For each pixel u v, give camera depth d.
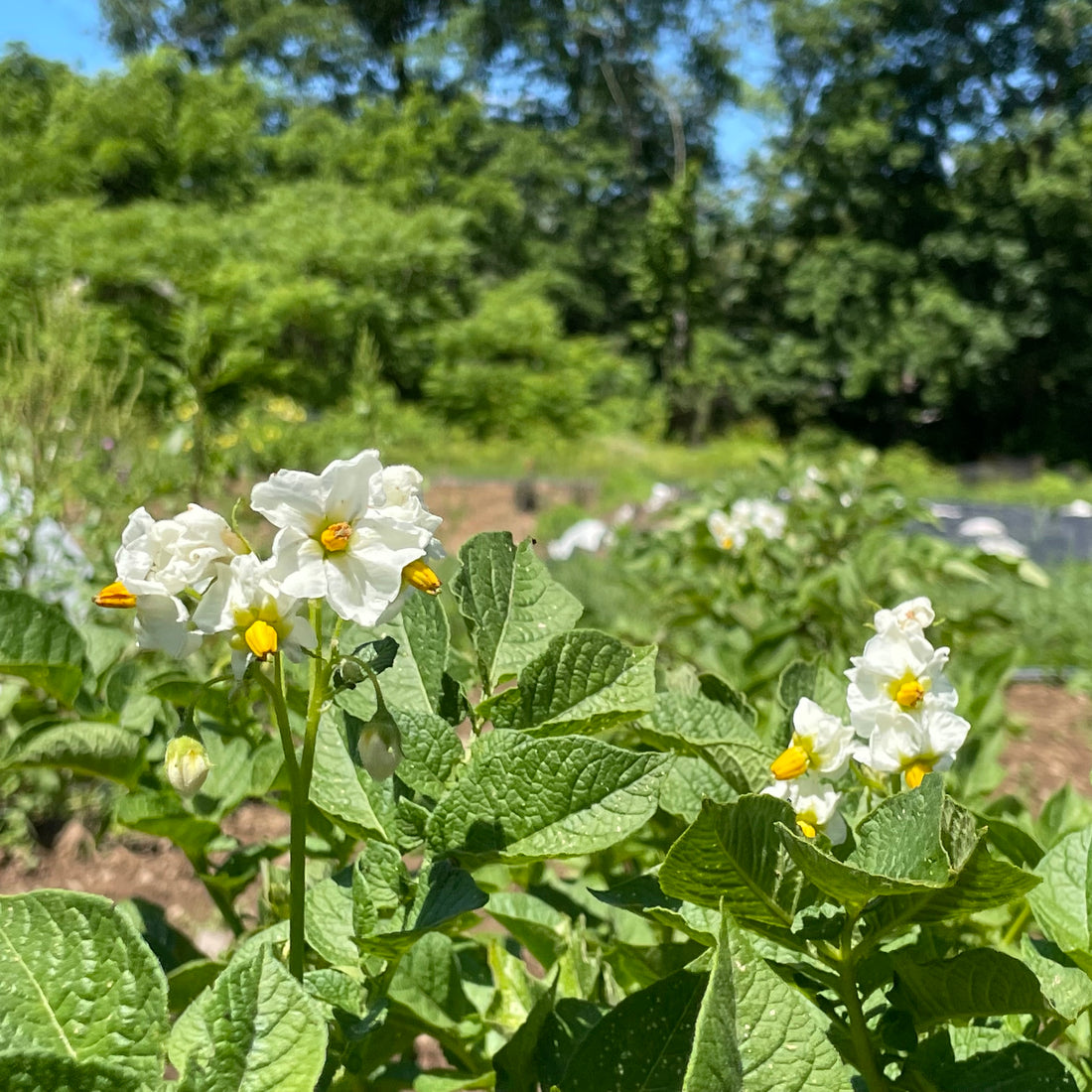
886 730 1.16
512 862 1.09
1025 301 32.16
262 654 0.94
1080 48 34.69
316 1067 0.79
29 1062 0.74
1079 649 6.64
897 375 32.06
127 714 1.87
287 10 41.09
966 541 12.36
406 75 42.03
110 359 18.66
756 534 5.32
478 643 1.37
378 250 27.56
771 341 35.28
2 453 4.23
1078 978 1.17
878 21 34.97
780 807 0.99
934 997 1.12
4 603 1.59
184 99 30.77
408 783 1.20
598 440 28.42
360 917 1.13
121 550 0.97
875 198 33.22
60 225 23.27
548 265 36.12
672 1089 1.02
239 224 26.95
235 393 17.75
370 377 7.04
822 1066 0.82
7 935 0.85
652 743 1.36
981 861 0.93
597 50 40.06
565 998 1.34
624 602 6.13
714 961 0.83
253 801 3.57
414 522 1.03
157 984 0.85
